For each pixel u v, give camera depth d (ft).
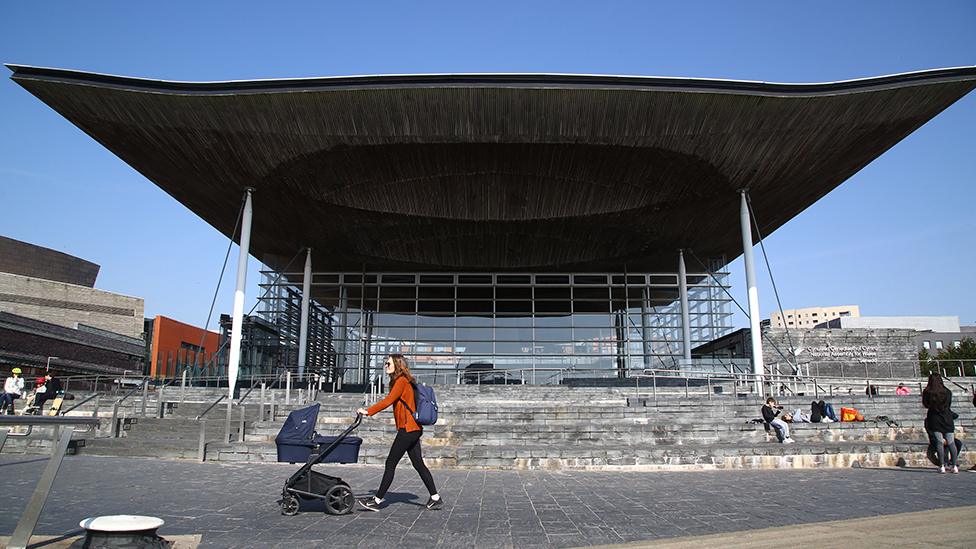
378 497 24.72
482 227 95.09
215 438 49.42
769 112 70.08
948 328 347.56
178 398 75.82
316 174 80.69
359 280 112.98
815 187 89.10
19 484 30.99
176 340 199.82
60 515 23.45
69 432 17.56
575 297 111.86
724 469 41.24
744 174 80.74
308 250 107.45
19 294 142.82
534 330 110.42
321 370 107.24
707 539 20.06
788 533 20.63
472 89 67.97
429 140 75.36
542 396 79.10
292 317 112.37
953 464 37.70
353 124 72.28
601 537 20.68
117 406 49.78
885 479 35.35
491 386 82.23
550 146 76.84
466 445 47.50
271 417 54.60
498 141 75.66
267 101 68.64
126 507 25.40
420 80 67.67
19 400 69.77
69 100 67.21
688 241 105.50
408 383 25.14
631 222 94.27
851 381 96.53
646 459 41.27
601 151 77.51
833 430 50.85
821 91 67.97
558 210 89.71
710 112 70.49
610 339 110.22
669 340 110.01
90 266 185.88
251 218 87.04
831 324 353.92
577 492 30.86
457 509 25.77
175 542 19.12
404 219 91.97
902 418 57.36
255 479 34.30
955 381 94.99
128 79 65.31
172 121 70.49
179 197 90.53
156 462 41.91
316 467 40.24
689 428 48.91
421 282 112.68
